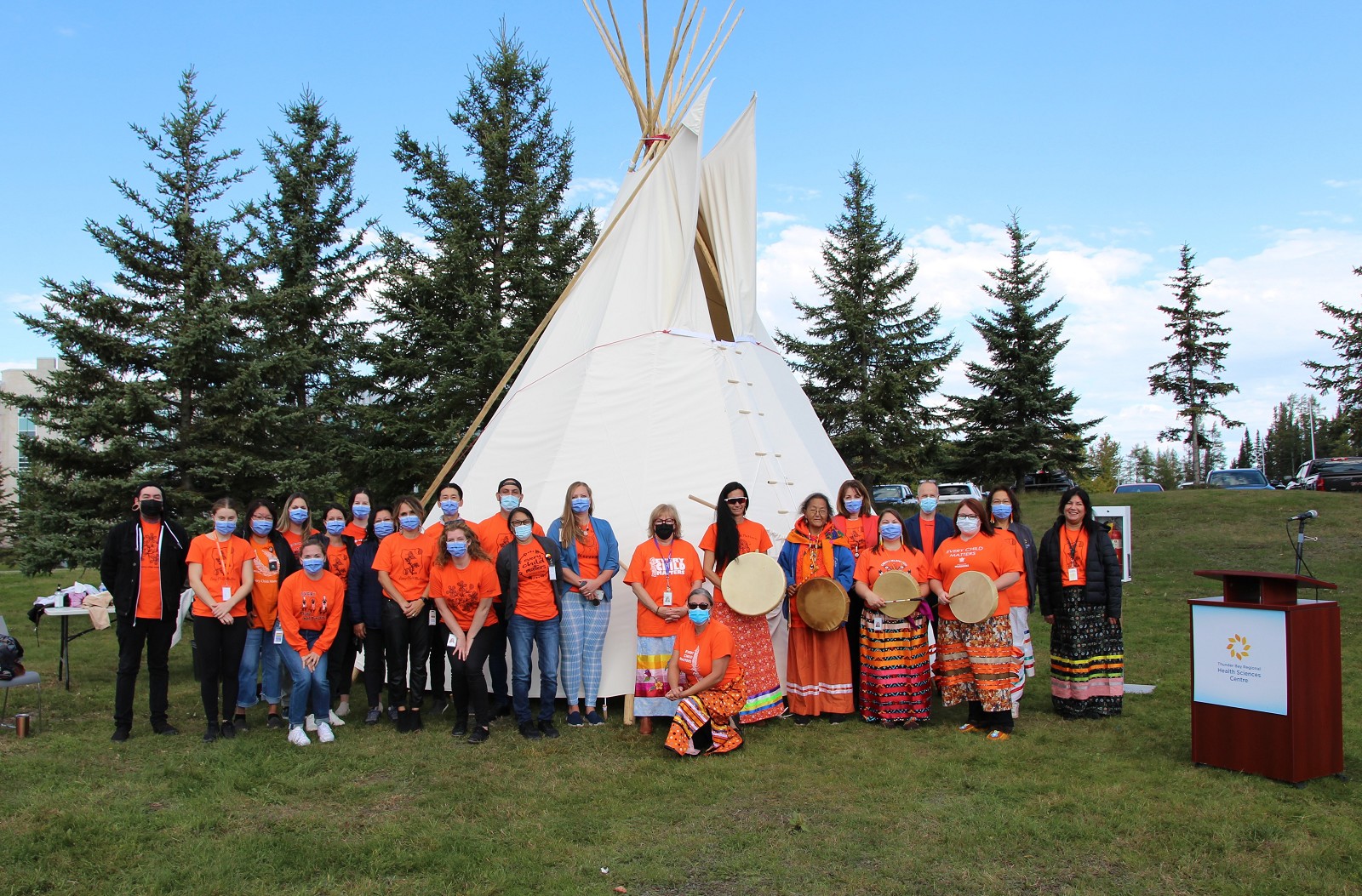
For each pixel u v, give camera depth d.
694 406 8.20
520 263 19.39
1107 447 66.12
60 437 15.08
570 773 5.52
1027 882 3.90
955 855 4.18
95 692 8.13
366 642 6.92
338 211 19.84
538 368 8.85
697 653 6.02
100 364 13.80
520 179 20.81
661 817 4.74
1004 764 5.55
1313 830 4.40
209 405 13.95
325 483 14.96
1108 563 6.74
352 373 19.58
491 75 21.59
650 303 8.67
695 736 5.84
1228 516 19.42
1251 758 5.23
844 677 6.79
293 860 4.18
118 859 4.21
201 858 4.21
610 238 9.45
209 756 5.85
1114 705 6.71
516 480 7.23
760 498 7.99
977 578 6.32
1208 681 5.46
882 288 28.69
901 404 27.73
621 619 7.21
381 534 7.07
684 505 7.68
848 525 7.23
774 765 5.62
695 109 9.12
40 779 5.43
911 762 5.64
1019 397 29.47
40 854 4.25
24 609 14.71
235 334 14.12
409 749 6.09
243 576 6.49
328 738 6.26
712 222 9.55
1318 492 21.09
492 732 6.54
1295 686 5.07
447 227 20.03
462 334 18.66
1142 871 3.99
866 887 3.87
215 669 6.35
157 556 6.50
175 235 14.40
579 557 6.80
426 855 4.20
